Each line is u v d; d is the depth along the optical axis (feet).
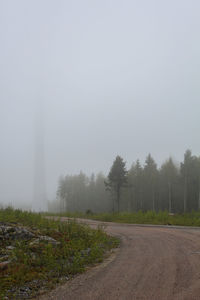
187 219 82.12
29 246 30.63
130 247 38.29
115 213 117.50
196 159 225.97
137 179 237.04
